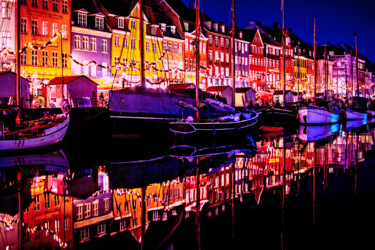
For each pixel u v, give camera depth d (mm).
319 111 52969
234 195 15758
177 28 64250
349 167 21688
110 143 28000
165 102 29641
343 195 15539
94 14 48969
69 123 25703
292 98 73812
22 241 10875
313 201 14688
